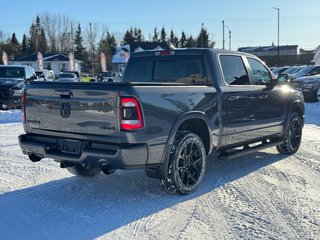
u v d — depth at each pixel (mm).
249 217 4797
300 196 5543
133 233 4348
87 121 5031
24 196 5496
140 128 4836
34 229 4453
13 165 7078
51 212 4934
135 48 69438
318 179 6375
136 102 4805
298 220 4715
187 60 6445
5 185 5953
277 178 6430
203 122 5836
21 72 17984
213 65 6219
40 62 51469
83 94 5035
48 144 5406
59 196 5516
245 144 6887
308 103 20625
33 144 5477
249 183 6141
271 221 4680
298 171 6852
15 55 101438
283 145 7980
